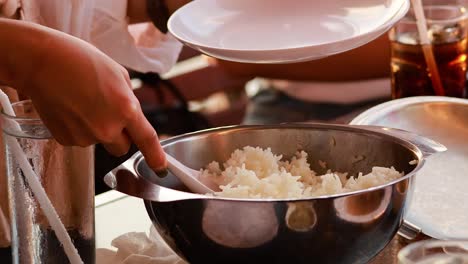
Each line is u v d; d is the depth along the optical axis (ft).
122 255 3.25
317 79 6.22
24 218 2.88
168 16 4.55
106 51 4.68
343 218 2.77
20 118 2.80
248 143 3.35
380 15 3.46
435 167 3.66
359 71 6.03
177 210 2.82
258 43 3.50
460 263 2.76
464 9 4.13
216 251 2.85
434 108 3.89
